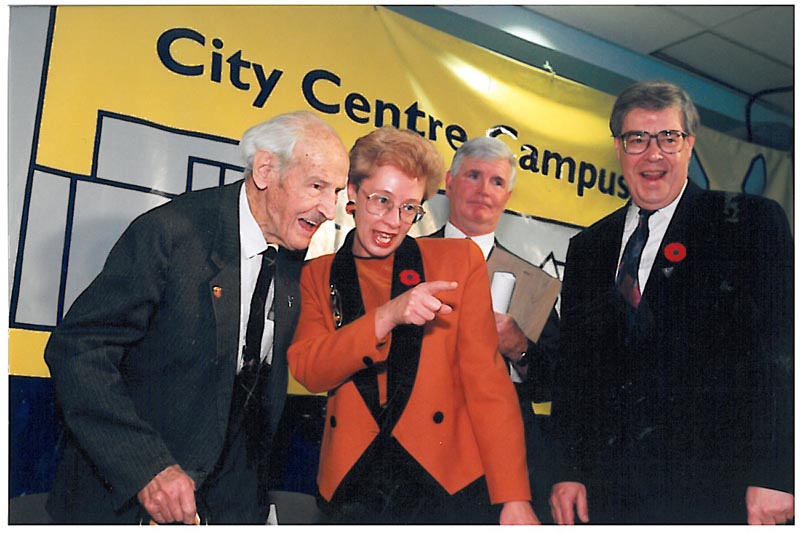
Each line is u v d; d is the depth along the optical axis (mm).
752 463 1979
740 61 2656
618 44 2592
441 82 2248
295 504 1843
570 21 2477
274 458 1844
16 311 1738
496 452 1879
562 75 2441
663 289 2111
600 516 2025
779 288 2113
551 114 2379
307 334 1898
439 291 1951
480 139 2260
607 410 2084
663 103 2271
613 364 2105
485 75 2314
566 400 2109
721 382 2037
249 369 1815
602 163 2402
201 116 1946
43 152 1795
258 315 1834
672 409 2045
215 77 1977
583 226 2318
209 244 1788
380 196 2041
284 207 1904
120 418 1622
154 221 1749
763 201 2195
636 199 2234
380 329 1807
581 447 2072
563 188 2328
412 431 1873
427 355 1913
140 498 1623
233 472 1775
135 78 1900
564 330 2176
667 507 2004
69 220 1802
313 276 1941
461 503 1863
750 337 2061
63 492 1671
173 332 1714
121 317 1657
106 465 1606
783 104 2736
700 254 2125
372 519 1850
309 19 2111
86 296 1674
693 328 2074
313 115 2027
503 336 2139
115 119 1867
